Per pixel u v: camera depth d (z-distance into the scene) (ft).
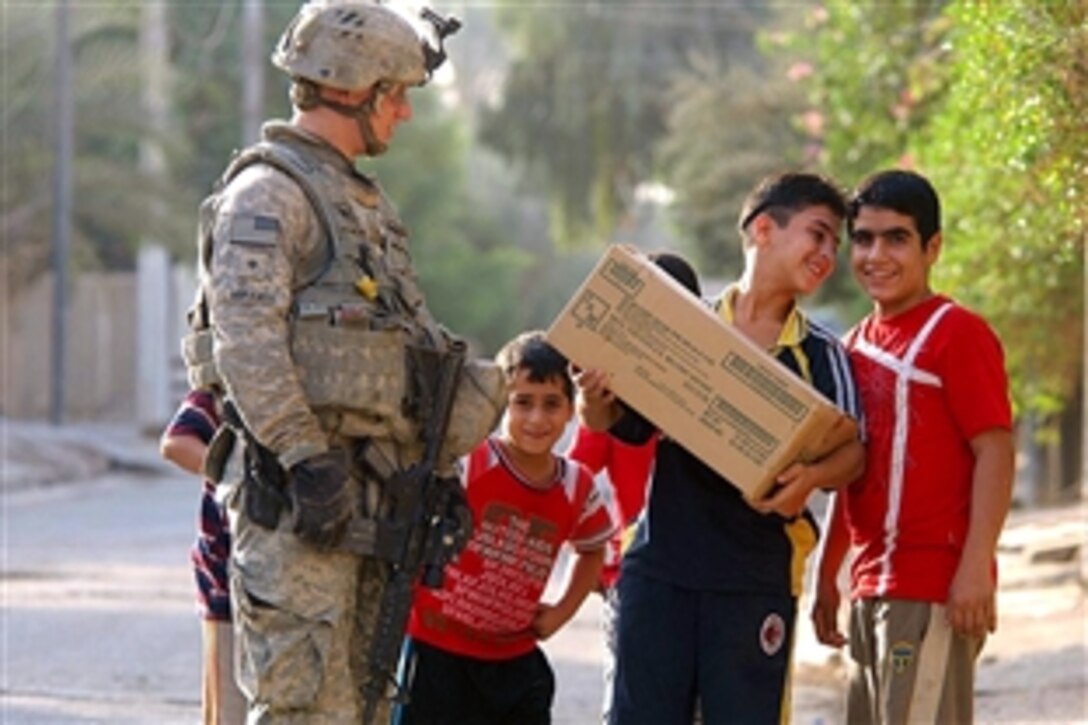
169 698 57.16
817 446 32.42
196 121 229.66
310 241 30.89
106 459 168.04
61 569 92.17
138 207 198.39
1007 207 72.49
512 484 37.14
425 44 33.86
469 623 37.24
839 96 95.35
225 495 31.09
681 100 214.90
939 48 77.51
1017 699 54.70
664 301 32.89
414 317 32.14
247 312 29.73
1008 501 33.42
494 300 296.10
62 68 188.14
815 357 33.78
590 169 265.95
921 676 33.45
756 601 33.19
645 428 33.81
